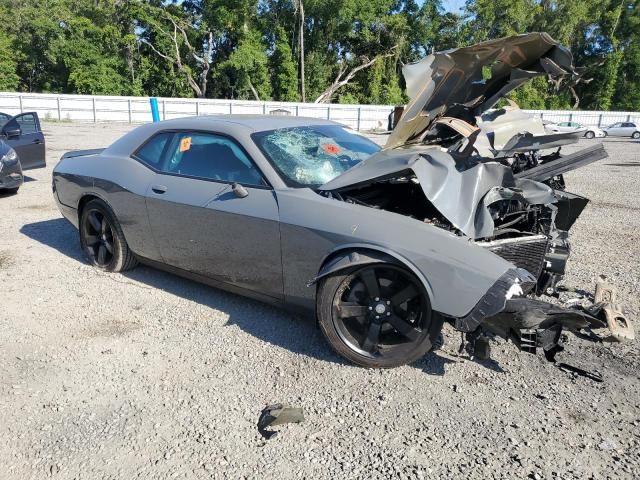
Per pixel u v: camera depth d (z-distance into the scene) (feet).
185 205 12.92
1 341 11.94
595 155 11.27
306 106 119.03
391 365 10.57
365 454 8.30
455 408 9.45
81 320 13.00
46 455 8.31
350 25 151.12
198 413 9.35
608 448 8.40
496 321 9.27
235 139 12.65
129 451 8.40
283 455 8.29
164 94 154.92
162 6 147.13
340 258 10.43
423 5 156.66
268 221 11.39
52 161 42.11
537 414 9.28
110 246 15.94
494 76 11.66
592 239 21.06
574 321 9.02
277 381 10.30
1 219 22.74
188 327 12.61
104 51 148.87
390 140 11.82
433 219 11.16
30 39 154.10
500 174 10.51
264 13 148.25
